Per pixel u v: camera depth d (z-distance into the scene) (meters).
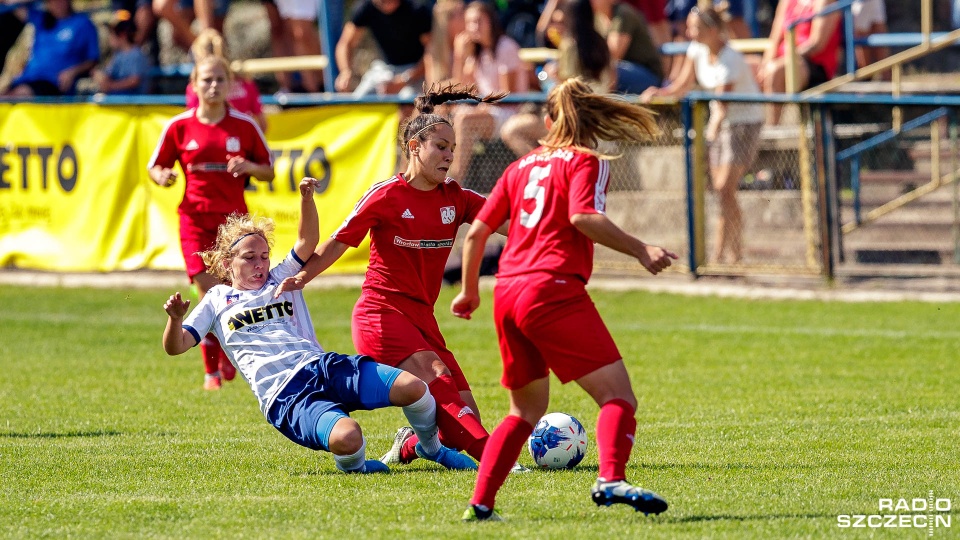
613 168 48.88
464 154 46.09
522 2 63.47
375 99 45.19
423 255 20.09
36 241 49.25
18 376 31.12
